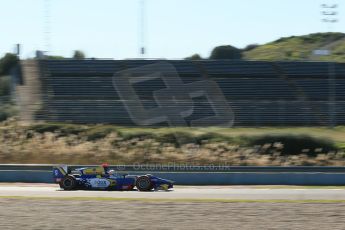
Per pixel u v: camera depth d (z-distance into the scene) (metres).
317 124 142.25
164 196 56.22
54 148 104.25
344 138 120.56
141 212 43.00
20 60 170.62
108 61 167.00
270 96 157.62
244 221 39.00
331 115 145.25
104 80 159.00
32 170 81.75
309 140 105.88
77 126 116.38
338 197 55.66
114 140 108.31
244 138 109.56
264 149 104.44
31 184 76.38
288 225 37.53
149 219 39.75
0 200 50.38
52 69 163.88
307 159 100.88
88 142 107.31
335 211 43.88
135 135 111.31
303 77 165.62
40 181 79.88
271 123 141.25
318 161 100.19
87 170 66.19
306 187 73.88
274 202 49.78
